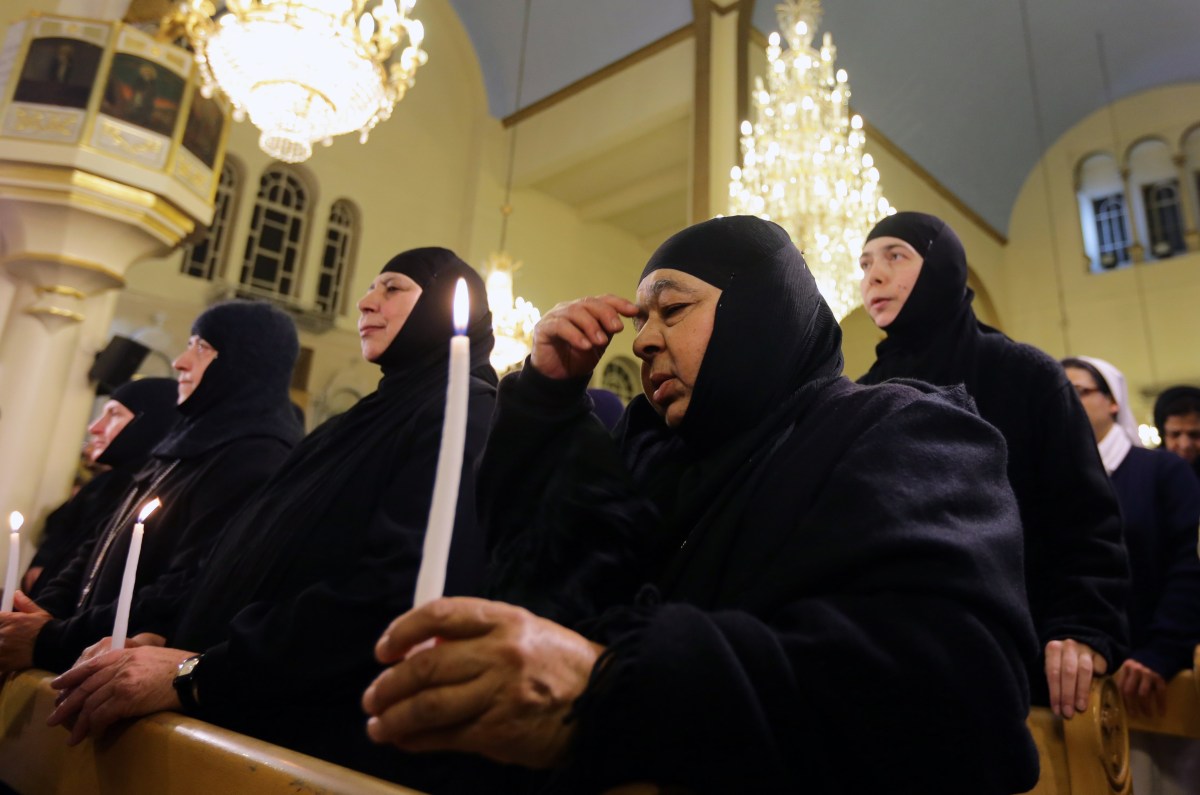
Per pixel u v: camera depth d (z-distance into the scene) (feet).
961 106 34.58
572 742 1.98
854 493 2.62
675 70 26.86
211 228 28.04
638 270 37.47
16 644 5.23
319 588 4.25
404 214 31.55
